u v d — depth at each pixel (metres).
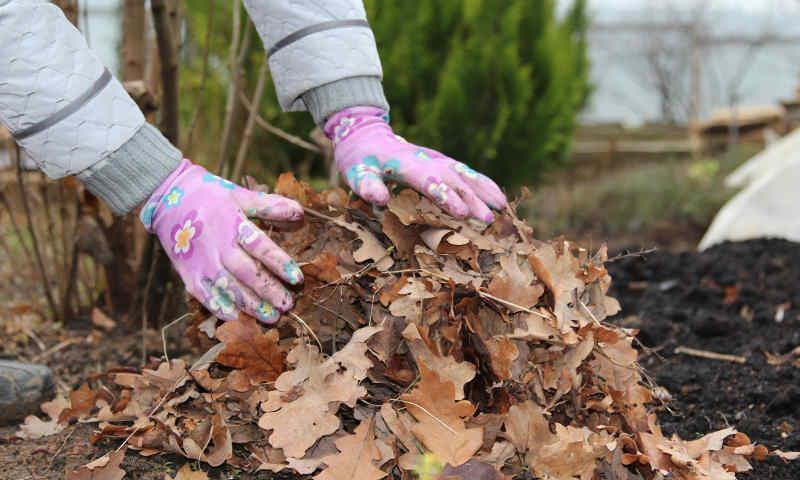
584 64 4.69
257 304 1.19
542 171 3.74
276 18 1.30
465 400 1.18
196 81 2.90
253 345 1.23
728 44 8.91
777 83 9.22
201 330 1.36
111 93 1.18
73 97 1.16
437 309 1.26
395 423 1.19
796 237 2.76
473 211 1.24
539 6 3.54
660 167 5.02
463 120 3.33
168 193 1.21
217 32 2.99
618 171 5.56
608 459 1.21
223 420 1.23
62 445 1.32
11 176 2.04
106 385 1.58
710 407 1.56
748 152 5.21
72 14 1.64
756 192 2.88
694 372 1.69
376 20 3.30
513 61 3.31
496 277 1.25
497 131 3.30
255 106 1.79
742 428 1.48
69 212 1.98
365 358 1.21
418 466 1.14
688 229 4.27
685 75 9.48
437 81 3.39
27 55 1.15
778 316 1.97
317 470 1.21
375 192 1.24
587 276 1.30
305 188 1.35
